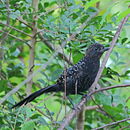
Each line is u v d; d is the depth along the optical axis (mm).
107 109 11266
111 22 11328
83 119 12977
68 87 11766
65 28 11680
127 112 11367
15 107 10312
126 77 11992
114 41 10836
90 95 10109
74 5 10891
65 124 8938
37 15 11055
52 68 13195
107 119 12781
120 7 12469
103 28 10898
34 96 10930
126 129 11203
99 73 10805
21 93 12562
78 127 12953
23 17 11203
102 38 11586
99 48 11945
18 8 10984
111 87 9898
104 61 10859
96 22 11008
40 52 14977
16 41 13320
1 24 11859
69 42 11164
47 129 10711
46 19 10797
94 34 11023
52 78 11227
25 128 8469
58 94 13375
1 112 9641
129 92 14266
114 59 13109
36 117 9703
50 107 14844
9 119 9438
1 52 12922
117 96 11766
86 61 11859
